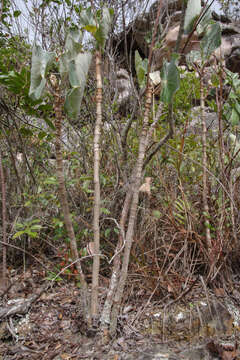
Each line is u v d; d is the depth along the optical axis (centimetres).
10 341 152
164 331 154
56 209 247
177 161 214
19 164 243
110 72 258
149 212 209
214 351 144
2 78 158
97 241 142
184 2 133
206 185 202
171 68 127
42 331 156
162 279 180
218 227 196
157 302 175
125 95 306
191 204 214
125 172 214
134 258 192
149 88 134
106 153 257
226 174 214
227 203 218
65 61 125
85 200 238
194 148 250
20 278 204
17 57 241
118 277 163
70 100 127
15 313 166
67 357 138
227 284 193
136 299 179
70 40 125
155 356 138
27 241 229
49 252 239
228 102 204
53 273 189
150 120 214
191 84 261
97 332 147
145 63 165
